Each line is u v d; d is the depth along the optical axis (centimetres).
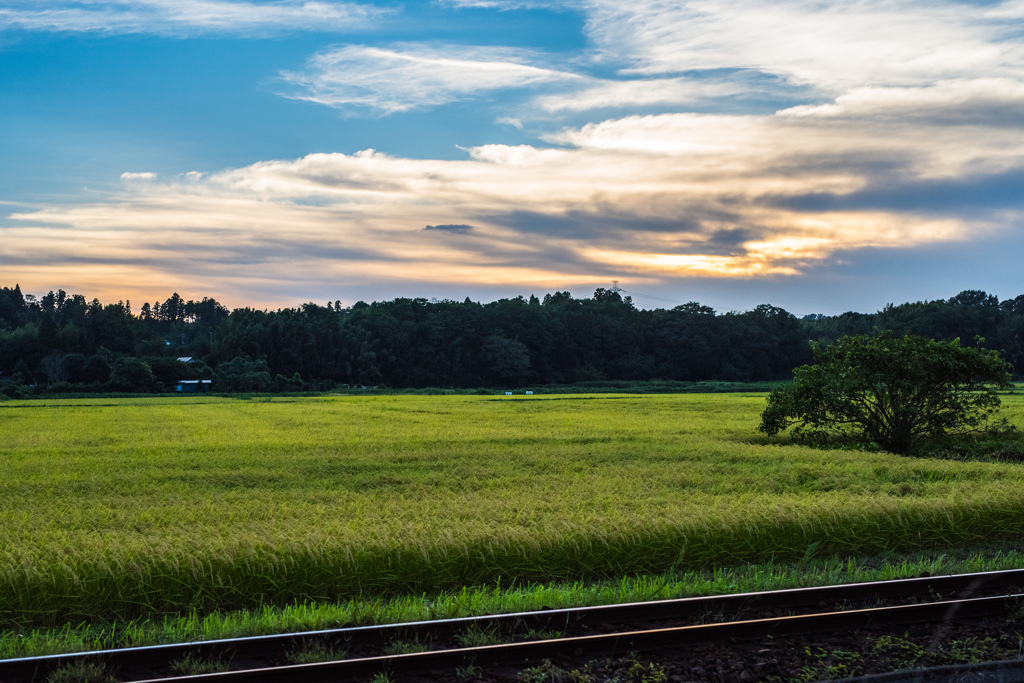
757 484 1770
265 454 2439
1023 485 1484
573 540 1084
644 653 752
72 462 2283
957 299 13925
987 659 731
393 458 2286
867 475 1872
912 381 2494
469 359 10712
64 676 684
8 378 10094
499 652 722
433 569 1030
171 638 817
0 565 948
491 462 2175
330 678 680
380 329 10681
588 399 6000
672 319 11225
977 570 1048
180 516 1402
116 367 8775
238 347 10525
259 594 975
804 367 2781
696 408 4794
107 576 941
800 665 727
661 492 1634
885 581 927
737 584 1002
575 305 12425
